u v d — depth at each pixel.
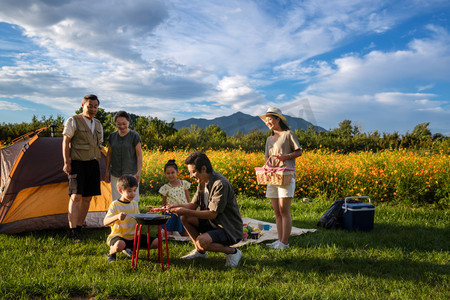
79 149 4.89
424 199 8.44
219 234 3.69
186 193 5.44
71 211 4.81
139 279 3.21
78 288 3.00
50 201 5.43
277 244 4.66
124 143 5.11
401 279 3.60
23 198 5.25
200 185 3.92
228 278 3.36
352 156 11.80
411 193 8.51
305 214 7.12
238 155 10.23
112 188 5.17
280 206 4.61
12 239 4.70
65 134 4.80
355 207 5.73
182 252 4.31
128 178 3.97
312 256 4.31
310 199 8.83
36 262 3.76
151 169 9.89
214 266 3.83
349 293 3.14
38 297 2.90
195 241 4.04
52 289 2.96
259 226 5.54
